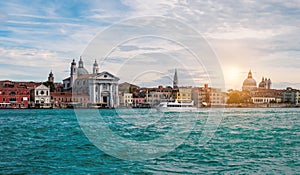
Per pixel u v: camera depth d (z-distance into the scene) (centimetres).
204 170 2116
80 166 2230
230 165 2250
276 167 2206
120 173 2056
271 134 3941
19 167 2228
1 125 5462
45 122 6128
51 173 2084
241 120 6544
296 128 4772
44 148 2927
